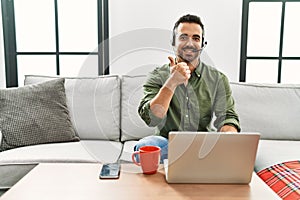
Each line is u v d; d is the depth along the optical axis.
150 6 2.46
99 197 0.83
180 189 0.89
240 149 0.88
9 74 2.62
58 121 1.94
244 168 0.91
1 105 1.92
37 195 0.84
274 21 2.54
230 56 2.51
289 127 2.03
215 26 2.47
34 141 1.87
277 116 2.05
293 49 2.58
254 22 2.55
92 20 2.57
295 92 2.12
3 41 2.56
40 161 1.56
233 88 2.14
